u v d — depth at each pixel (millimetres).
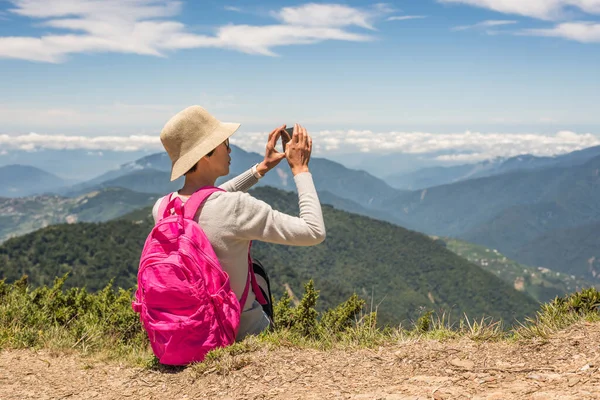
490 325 3174
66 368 3617
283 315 4586
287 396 2531
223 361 2922
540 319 3178
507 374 2465
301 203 2963
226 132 3139
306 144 3088
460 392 2318
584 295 3256
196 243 2869
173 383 2977
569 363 2469
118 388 3102
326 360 2947
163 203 3180
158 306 2887
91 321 4938
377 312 3770
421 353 2887
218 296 2885
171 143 3092
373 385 2547
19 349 4160
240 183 3500
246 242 3055
